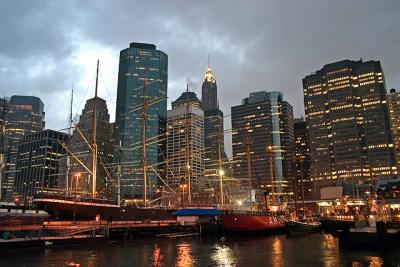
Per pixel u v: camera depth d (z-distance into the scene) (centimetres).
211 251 5894
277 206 14062
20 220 6500
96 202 7675
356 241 5806
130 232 7762
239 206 11681
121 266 4347
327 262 4694
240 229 9256
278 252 5812
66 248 5753
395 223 5900
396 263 4416
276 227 10038
